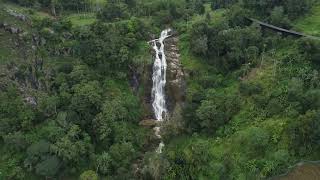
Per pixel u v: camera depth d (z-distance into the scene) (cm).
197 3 15175
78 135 10569
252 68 11912
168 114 12250
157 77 12712
